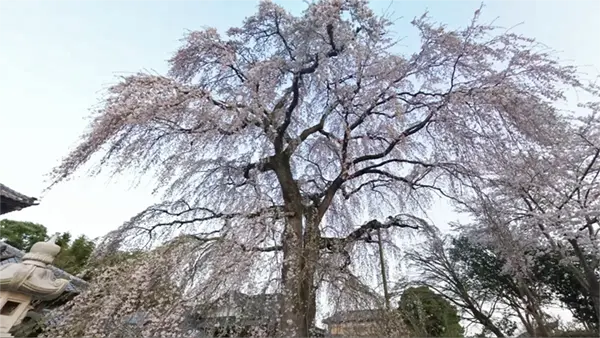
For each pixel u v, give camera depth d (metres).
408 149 6.47
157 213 4.82
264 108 5.07
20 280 2.65
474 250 11.89
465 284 12.02
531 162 5.28
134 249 4.32
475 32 5.54
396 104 5.49
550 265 10.52
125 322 3.17
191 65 5.65
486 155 5.33
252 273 3.62
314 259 4.21
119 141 3.98
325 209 5.39
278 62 5.31
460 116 5.43
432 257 11.09
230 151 5.49
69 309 3.39
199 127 4.55
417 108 5.93
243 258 3.64
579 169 7.37
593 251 7.75
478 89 5.16
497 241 6.08
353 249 5.58
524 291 10.34
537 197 7.34
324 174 7.02
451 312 11.15
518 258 5.85
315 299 4.20
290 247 4.16
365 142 6.54
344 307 4.13
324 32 5.39
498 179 5.52
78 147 3.60
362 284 4.23
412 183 6.02
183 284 3.67
